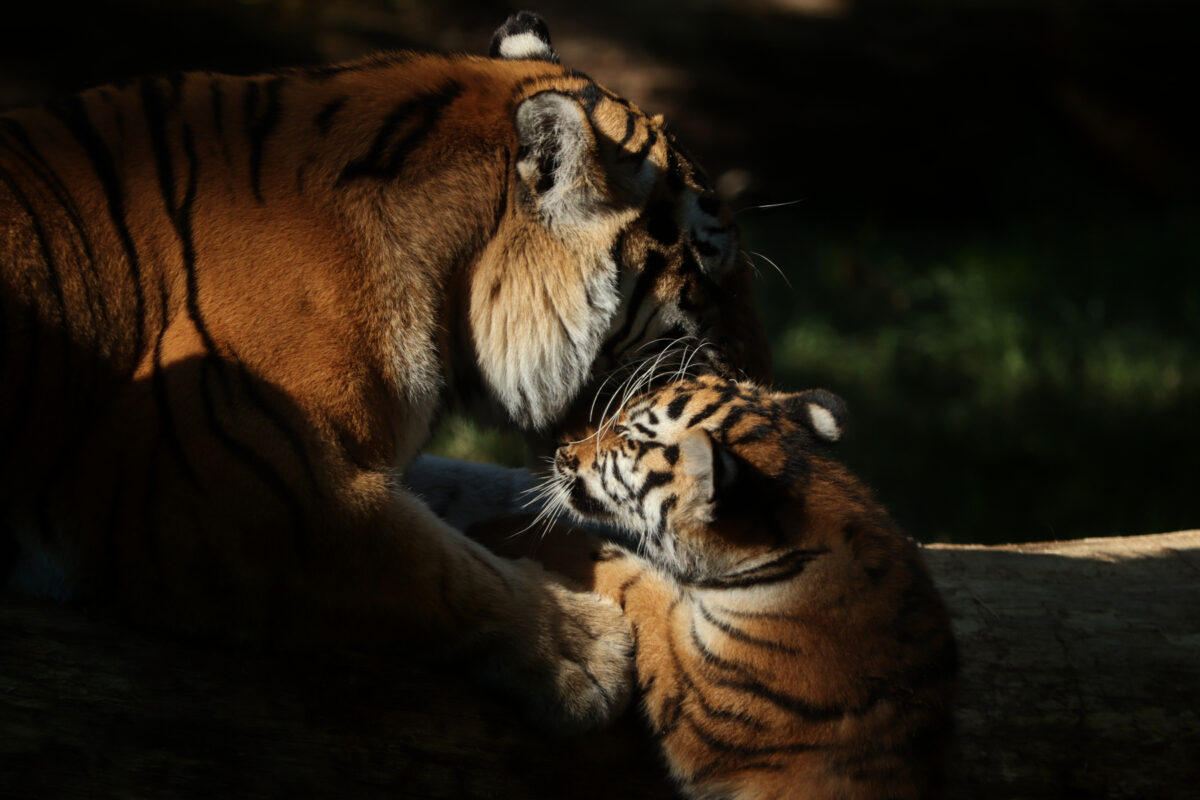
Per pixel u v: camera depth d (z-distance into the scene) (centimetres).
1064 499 1431
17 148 581
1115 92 2858
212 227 586
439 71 675
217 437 549
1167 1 3025
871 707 607
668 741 625
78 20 2444
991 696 677
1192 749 668
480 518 784
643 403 724
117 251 572
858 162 2748
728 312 725
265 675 565
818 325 1942
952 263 2289
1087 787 660
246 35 2606
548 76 688
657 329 699
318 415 566
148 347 569
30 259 553
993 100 2877
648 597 654
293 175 607
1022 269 2170
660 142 675
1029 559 805
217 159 604
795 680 617
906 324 2003
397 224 618
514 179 645
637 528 728
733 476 650
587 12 3173
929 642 627
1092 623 722
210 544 549
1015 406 1684
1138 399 1689
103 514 553
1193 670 691
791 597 641
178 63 2448
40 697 528
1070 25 2972
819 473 698
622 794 618
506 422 720
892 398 1717
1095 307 2003
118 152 596
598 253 656
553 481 759
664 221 675
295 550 555
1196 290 2083
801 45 2942
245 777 548
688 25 3077
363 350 591
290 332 574
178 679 552
